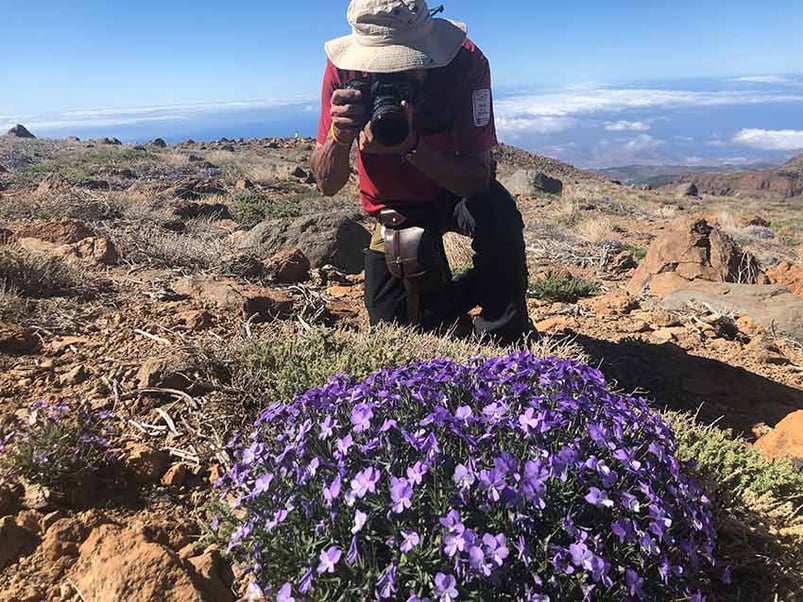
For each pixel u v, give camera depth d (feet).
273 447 3.73
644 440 3.50
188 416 4.89
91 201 15.23
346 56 5.42
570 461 2.85
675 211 36.78
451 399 3.55
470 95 5.64
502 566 2.62
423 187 6.06
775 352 8.12
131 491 4.09
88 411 4.61
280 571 2.98
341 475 2.85
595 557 2.64
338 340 5.72
